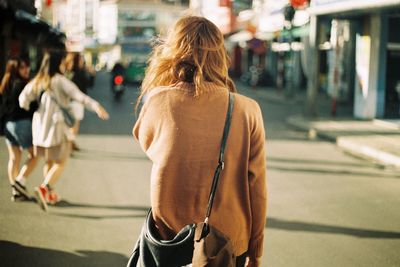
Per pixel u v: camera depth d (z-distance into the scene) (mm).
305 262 4820
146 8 94938
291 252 5074
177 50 2062
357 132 13547
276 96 26578
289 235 5590
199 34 2068
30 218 5938
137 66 35094
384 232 5754
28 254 4832
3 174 8164
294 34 24078
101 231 5547
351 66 21609
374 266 4762
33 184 7520
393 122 15406
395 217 6352
